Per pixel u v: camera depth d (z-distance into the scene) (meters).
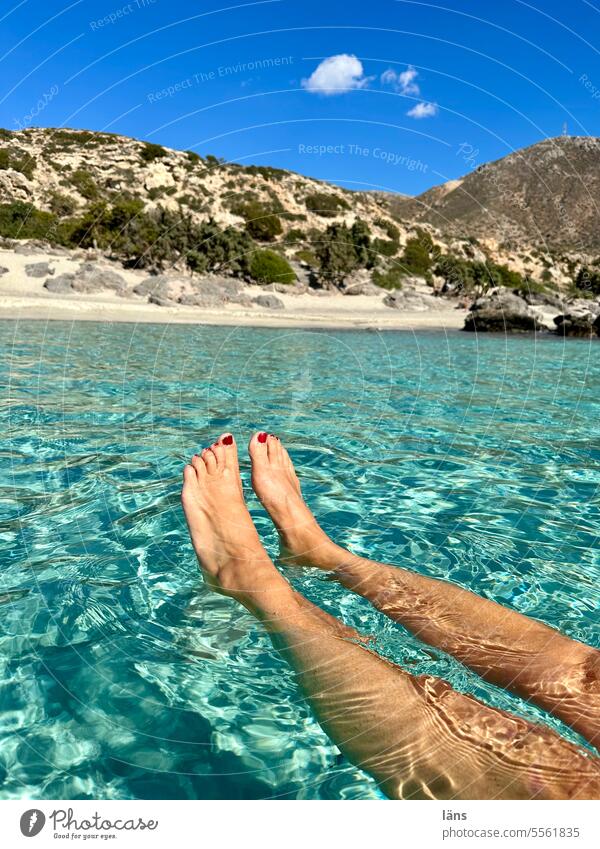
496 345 12.37
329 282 20.69
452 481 3.47
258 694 1.57
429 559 2.46
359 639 1.73
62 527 2.65
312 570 2.22
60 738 1.42
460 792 1.27
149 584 2.15
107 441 4.06
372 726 1.41
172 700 1.55
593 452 4.13
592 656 1.66
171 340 10.70
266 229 20.70
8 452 3.73
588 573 2.37
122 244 19.64
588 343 13.58
